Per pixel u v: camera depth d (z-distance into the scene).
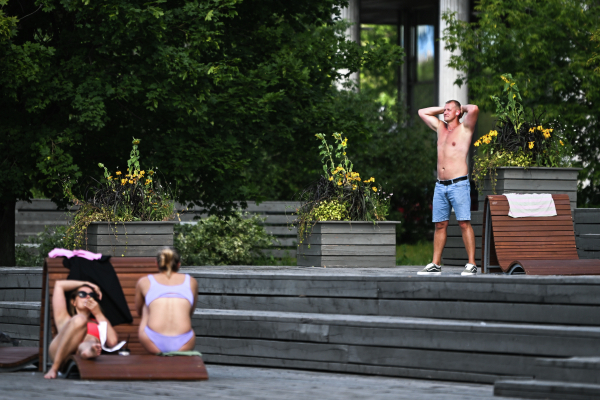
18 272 31.61
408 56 108.69
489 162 34.31
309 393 16.67
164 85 42.91
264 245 64.19
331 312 25.02
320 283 25.25
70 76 42.84
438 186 28.28
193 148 45.66
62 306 20.55
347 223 35.94
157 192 37.00
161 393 16.30
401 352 21.64
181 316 20.33
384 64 54.88
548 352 19.34
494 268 29.27
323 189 37.47
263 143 51.78
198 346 25.66
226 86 47.16
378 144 87.38
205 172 48.62
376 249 36.19
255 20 52.41
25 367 21.75
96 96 41.66
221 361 25.17
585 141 65.06
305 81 48.88
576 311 20.66
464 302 22.50
